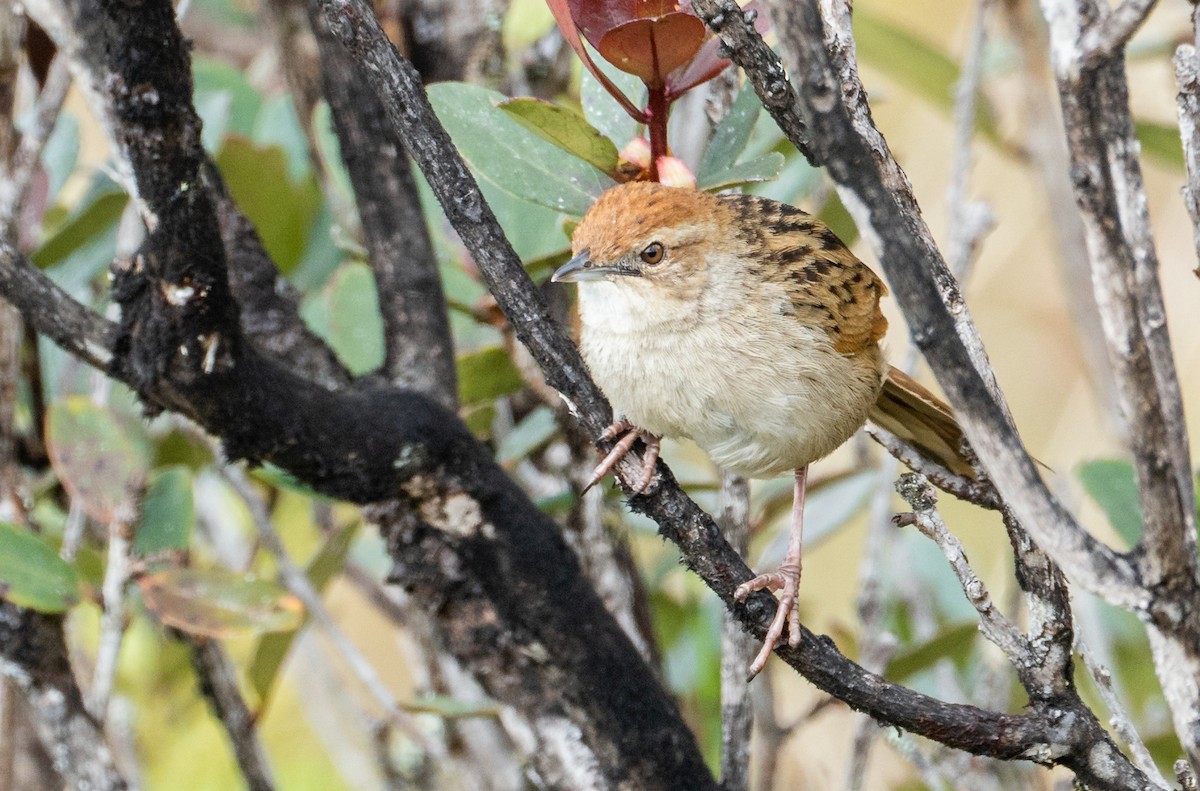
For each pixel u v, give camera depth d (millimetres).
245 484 9508
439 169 6098
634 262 8023
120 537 8547
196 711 11883
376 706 12633
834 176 4828
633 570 9664
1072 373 14234
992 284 14445
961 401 4953
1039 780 9961
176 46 6219
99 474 8594
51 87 8711
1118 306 4887
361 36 5973
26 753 10156
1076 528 5059
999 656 10305
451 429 7695
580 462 9281
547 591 7793
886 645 9125
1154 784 6121
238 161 10484
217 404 7051
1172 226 13695
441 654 10438
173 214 6520
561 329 6434
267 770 9305
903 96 13914
